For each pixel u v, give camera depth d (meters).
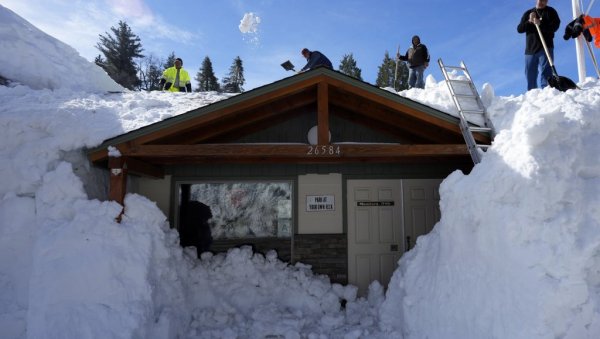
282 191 7.01
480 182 4.18
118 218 5.03
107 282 4.54
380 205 6.97
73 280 4.48
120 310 4.43
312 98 6.10
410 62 9.44
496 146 4.50
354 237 6.88
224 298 5.98
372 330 5.31
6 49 9.46
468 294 4.01
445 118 5.49
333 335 5.26
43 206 5.05
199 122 5.19
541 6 6.48
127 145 5.16
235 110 5.23
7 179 5.21
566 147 3.92
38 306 4.43
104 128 5.65
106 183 6.23
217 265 6.36
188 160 6.33
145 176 6.43
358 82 5.29
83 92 8.21
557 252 3.42
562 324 3.26
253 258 6.53
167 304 5.07
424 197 7.02
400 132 6.66
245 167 6.93
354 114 6.66
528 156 3.85
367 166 7.02
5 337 4.52
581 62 7.93
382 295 6.09
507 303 3.55
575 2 7.70
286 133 6.59
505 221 3.77
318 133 5.27
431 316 4.42
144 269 4.77
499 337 3.52
